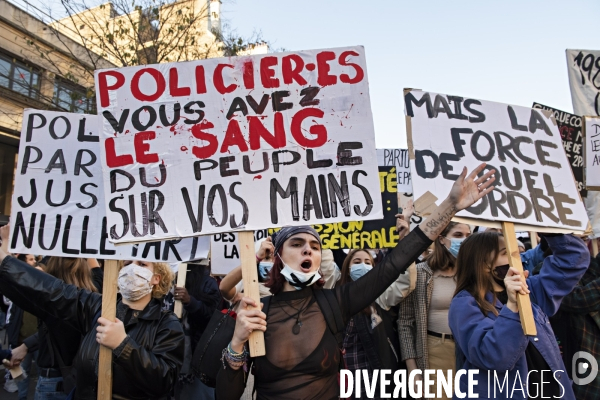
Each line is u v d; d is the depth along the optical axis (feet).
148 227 8.46
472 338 8.14
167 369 8.77
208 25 48.24
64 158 10.28
